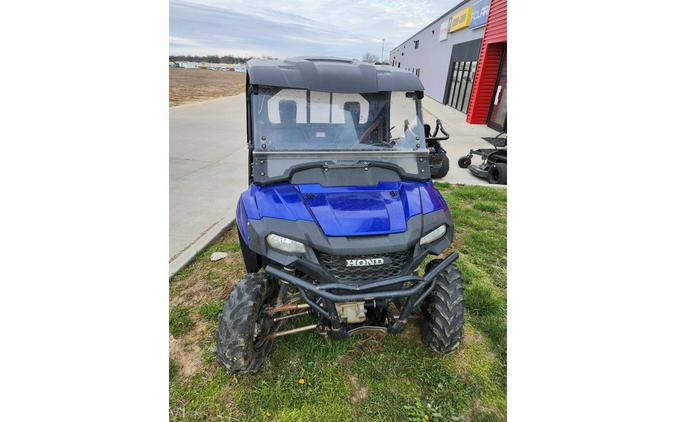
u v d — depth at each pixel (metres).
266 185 2.47
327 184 2.46
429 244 2.33
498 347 2.77
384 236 2.18
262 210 2.25
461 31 19.02
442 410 2.28
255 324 2.28
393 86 2.75
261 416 2.21
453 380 2.47
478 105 14.07
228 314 2.19
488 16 13.52
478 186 6.85
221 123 12.03
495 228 5.00
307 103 2.63
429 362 2.60
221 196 5.71
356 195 2.39
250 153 2.78
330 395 2.34
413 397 2.36
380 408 2.28
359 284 2.12
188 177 6.61
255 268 2.79
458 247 4.43
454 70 20.05
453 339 2.51
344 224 2.17
